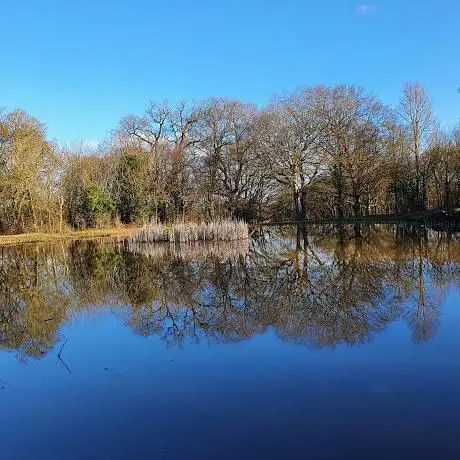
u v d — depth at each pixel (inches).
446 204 1392.7
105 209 1587.1
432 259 621.9
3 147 1322.6
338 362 264.5
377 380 237.0
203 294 479.2
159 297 472.4
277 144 1502.2
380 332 315.9
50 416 214.1
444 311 361.4
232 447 181.6
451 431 186.5
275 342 306.8
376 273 539.2
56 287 560.4
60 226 1401.3
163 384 245.1
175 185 1606.8
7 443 191.3
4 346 321.7
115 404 223.8
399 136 1551.4
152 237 1083.9
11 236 1289.4
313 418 201.3
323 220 1517.0
